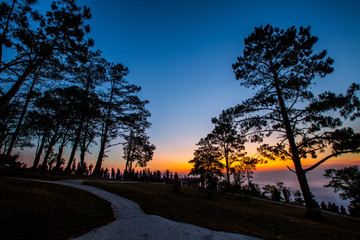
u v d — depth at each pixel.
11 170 13.66
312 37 12.25
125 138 26.69
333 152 11.68
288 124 13.31
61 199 7.40
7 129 22.06
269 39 13.95
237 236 5.64
